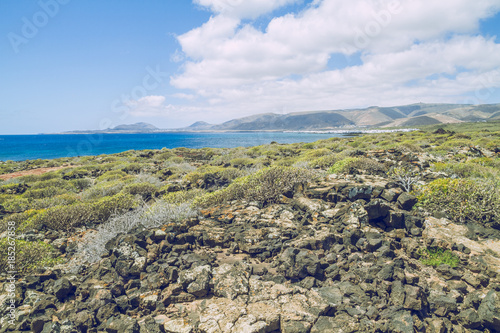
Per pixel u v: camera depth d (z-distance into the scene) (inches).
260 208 340.5
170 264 228.4
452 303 180.2
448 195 306.8
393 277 196.7
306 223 281.0
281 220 296.8
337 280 208.5
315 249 238.2
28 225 347.3
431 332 168.6
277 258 235.5
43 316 182.9
